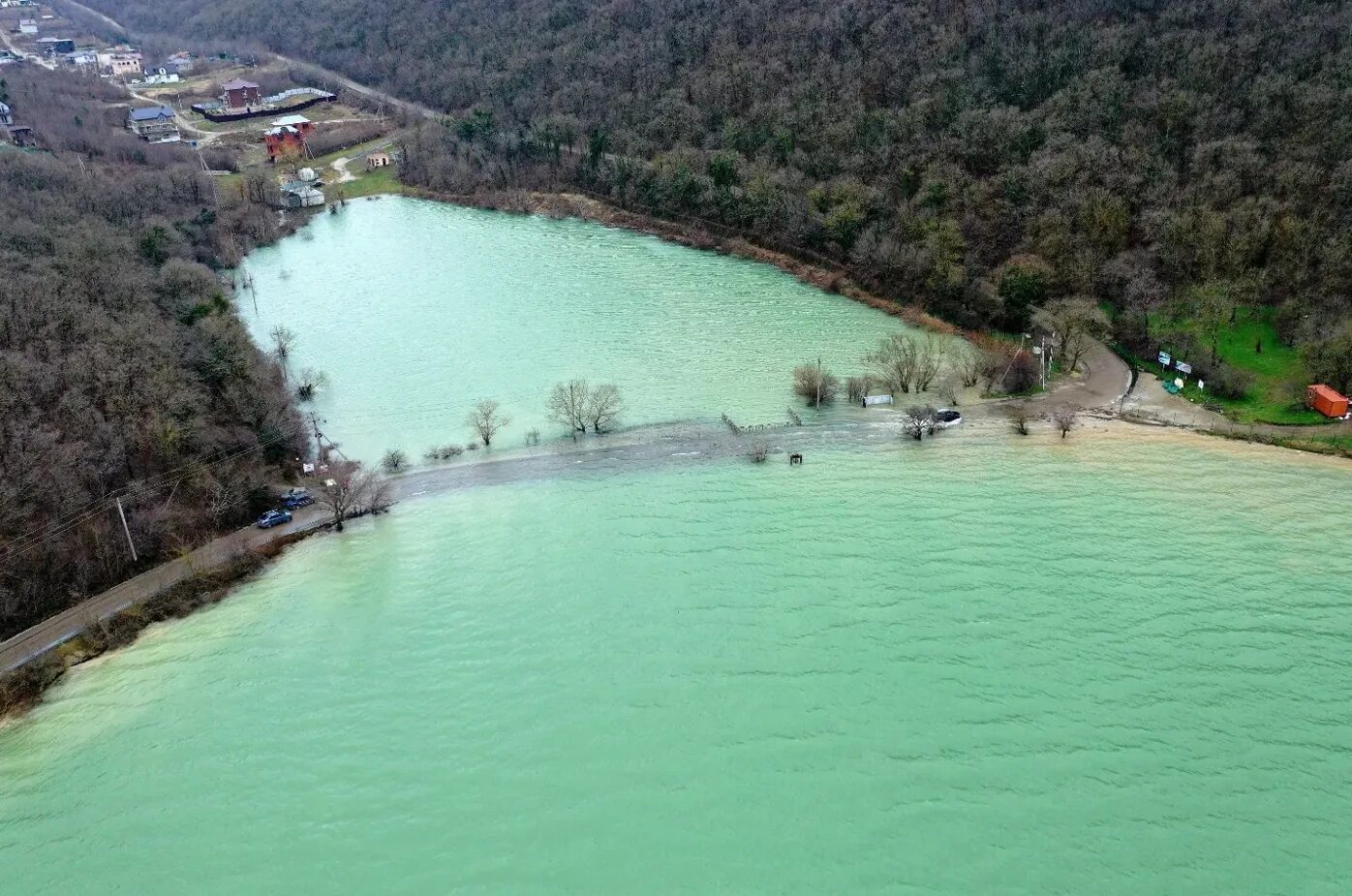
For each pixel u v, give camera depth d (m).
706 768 65.31
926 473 96.81
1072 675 71.69
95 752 68.19
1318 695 69.38
